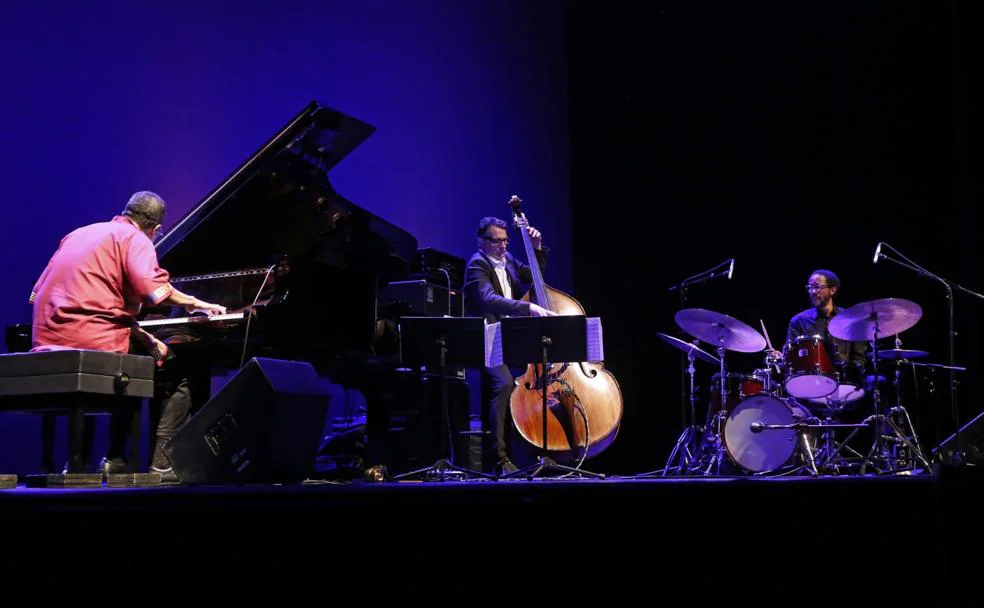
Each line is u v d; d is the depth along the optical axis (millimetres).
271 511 2553
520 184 7867
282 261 4457
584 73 8055
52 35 6113
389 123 7469
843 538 2836
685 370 7207
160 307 4832
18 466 5836
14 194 5883
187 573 2506
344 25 7379
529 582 2656
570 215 7949
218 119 6801
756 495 2820
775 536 2809
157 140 6523
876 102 6988
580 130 8023
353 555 2572
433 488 2803
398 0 7602
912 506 2865
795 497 2836
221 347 4562
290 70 7133
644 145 7789
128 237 4449
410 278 5820
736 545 2789
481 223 5844
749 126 7441
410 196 7477
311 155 5070
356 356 4828
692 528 2775
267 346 4465
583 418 5160
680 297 7297
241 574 2523
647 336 7582
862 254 6965
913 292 6773
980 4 6453
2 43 5902
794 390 5648
